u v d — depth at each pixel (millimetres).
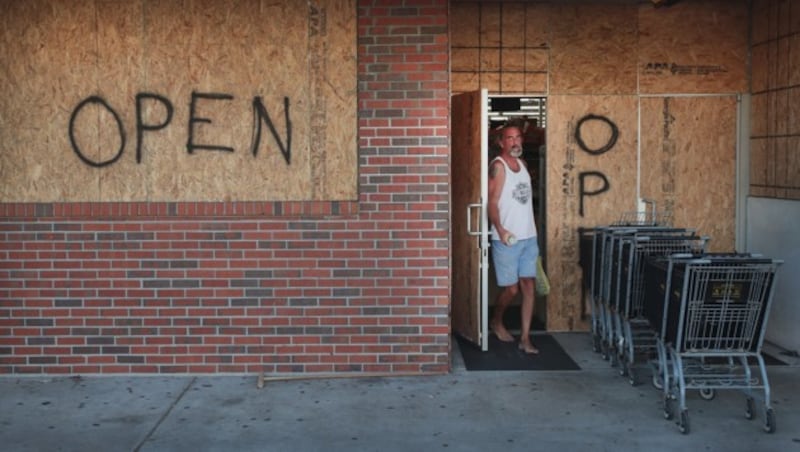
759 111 9062
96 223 7277
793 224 8188
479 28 9219
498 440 5801
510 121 9484
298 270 7312
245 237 7293
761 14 8992
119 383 7148
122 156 7285
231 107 7270
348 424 6137
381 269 7320
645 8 9242
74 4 7227
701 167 9352
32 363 7340
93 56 7246
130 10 7230
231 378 7277
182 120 7270
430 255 7320
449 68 7234
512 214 8219
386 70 7238
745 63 9281
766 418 5949
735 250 9359
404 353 7375
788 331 8297
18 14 7223
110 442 5785
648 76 9281
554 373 7488
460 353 8203
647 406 6547
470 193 8391
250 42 7246
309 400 6695
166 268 7297
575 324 9367
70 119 7266
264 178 7293
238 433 5953
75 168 7273
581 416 6305
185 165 7293
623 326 7523
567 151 9305
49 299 7312
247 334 7328
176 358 7344
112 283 7301
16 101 7266
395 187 7281
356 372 7371
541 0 9195
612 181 9328
